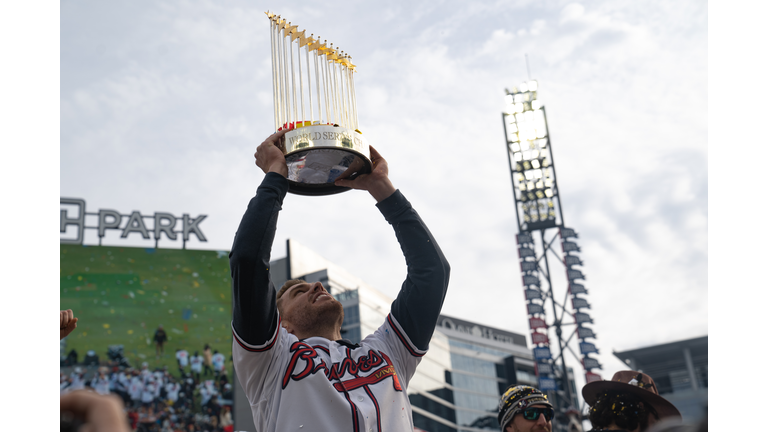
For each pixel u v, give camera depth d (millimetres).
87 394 871
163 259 24609
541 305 29844
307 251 29016
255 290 2504
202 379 22922
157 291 23953
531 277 30359
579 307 29234
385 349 2904
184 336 23469
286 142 2723
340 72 3107
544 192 31422
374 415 2541
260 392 2660
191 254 24984
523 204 31531
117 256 24219
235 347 2625
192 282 24453
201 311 24078
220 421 22453
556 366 28844
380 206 3111
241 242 2506
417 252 3062
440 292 2992
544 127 32188
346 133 2709
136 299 23594
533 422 3809
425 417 33250
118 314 23188
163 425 21875
